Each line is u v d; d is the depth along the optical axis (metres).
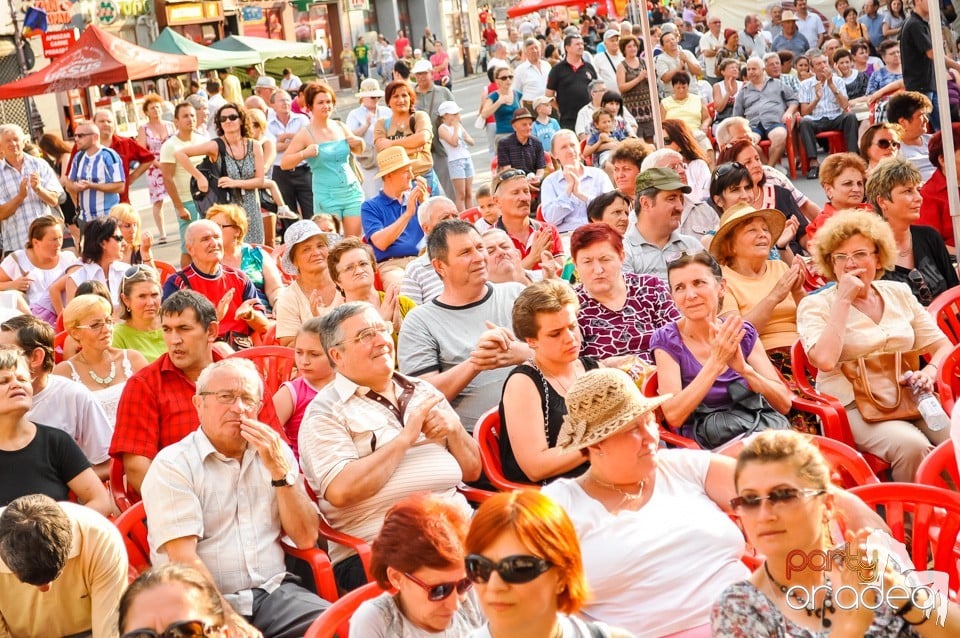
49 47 24.97
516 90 17.98
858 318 5.52
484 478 5.34
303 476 4.98
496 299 6.05
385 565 3.43
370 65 41.34
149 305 6.86
